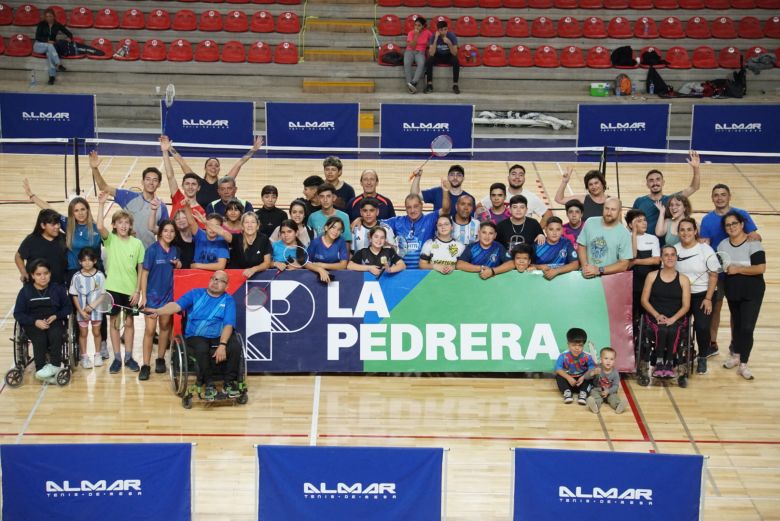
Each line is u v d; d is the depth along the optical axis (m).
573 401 11.45
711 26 24.03
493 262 11.85
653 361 11.70
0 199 17.14
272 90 22.58
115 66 22.64
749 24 23.92
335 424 10.88
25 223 16.11
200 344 10.99
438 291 11.81
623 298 11.79
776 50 23.70
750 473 10.15
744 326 11.88
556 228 11.73
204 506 9.48
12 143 20.42
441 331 11.85
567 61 23.16
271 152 20.31
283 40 23.39
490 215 12.55
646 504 8.70
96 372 11.84
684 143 22.16
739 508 9.62
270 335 11.80
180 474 8.76
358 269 11.75
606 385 11.30
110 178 18.44
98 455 8.65
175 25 23.28
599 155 20.55
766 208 17.70
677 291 11.55
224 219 12.04
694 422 11.05
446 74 22.75
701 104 20.69
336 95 22.17
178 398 11.30
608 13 23.98
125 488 8.73
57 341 11.36
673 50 23.33
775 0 24.05
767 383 11.91
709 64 23.30
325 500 8.71
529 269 11.80
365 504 8.72
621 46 23.38
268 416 11.00
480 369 11.89
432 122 20.28
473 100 22.25
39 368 11.41
